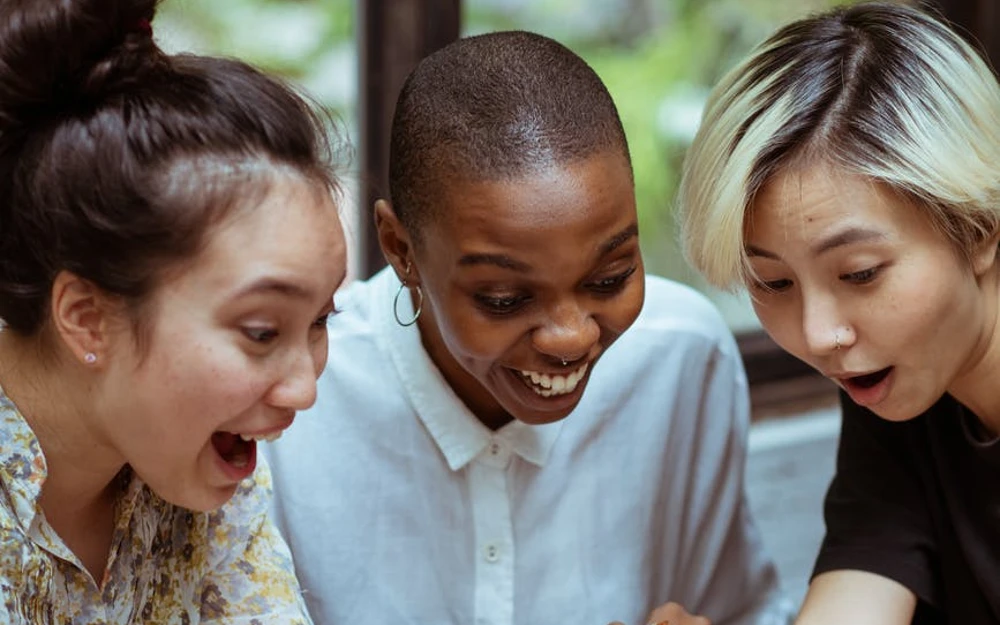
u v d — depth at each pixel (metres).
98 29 0.81
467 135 0.95
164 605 1.00
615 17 1.91
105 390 0.84
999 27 1.97
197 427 0.83
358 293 1.29
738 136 1.01
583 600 1.29
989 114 1.02
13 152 0.81
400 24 1.67
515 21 1.83
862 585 1.20
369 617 1.27
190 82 0.83
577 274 0.95
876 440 1.22
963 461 1.16
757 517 1.87
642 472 1.30
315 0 1.72
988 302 1.06
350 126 1.71
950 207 0.98
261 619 1.02
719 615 1.39
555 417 1.06
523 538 1.27
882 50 1.02
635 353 1.29
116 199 0.79
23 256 0.82
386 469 1.25
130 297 0.81
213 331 0.81
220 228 0.80
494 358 1.00
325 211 0.84
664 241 1.94
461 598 1.26
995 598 1.16
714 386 1.35
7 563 0.86
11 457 0.86
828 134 0.98
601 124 0.97
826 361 1.03
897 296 0.99
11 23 0.79
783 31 1.07
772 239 1.00
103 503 0.95
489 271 0.95
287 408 0.86
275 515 1.27
